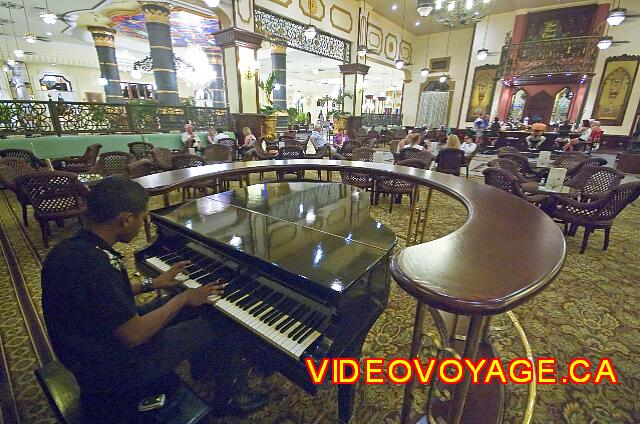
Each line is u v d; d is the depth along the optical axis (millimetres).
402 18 10812
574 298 2217
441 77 11945
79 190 2852
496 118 10586
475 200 1391
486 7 7668
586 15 9328
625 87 9258
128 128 6598
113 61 9734
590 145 8414
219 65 11359
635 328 1912
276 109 8398
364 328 1191
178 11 7652
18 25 9297
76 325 836
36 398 1398
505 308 538
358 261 1163
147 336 928
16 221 3586
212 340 1171
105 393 893
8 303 2064
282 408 1379
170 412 909
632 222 3877
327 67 15445
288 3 7277
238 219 1592
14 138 5270
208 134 7094
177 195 4918
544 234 887
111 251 950
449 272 635
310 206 1886
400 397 1429
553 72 9797
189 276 1312
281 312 1095
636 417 1354
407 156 4883
